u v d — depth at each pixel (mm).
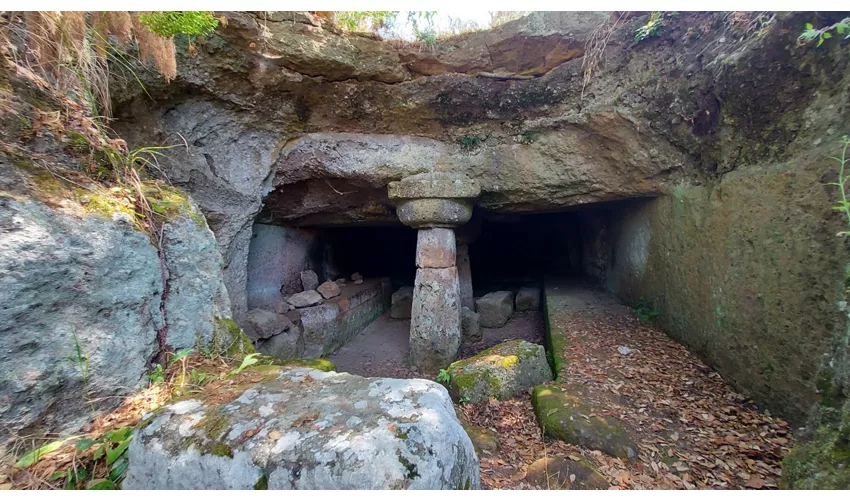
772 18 2951
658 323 5238
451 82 4863
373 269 11117
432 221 5410
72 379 1902
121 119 3855
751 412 3215
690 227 4320
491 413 3805
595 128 4621
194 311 2699
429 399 1915
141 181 2805
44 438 1770
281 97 4711
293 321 5742
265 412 1805
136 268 2295
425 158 5398
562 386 3898
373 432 1627
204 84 4168
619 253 6781
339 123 5188
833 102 2654
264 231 6316
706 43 3684
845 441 1906
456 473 1690
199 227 2875
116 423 1993
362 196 6133
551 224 11148
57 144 2250
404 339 6883
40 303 1811
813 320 2695
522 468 2979
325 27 4438
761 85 3125
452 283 5578
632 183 4867
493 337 6688
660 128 4242
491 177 5395
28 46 2387
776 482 2523
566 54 4594
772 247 3084
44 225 1890
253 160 4945
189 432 1685
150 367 2320
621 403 3586
